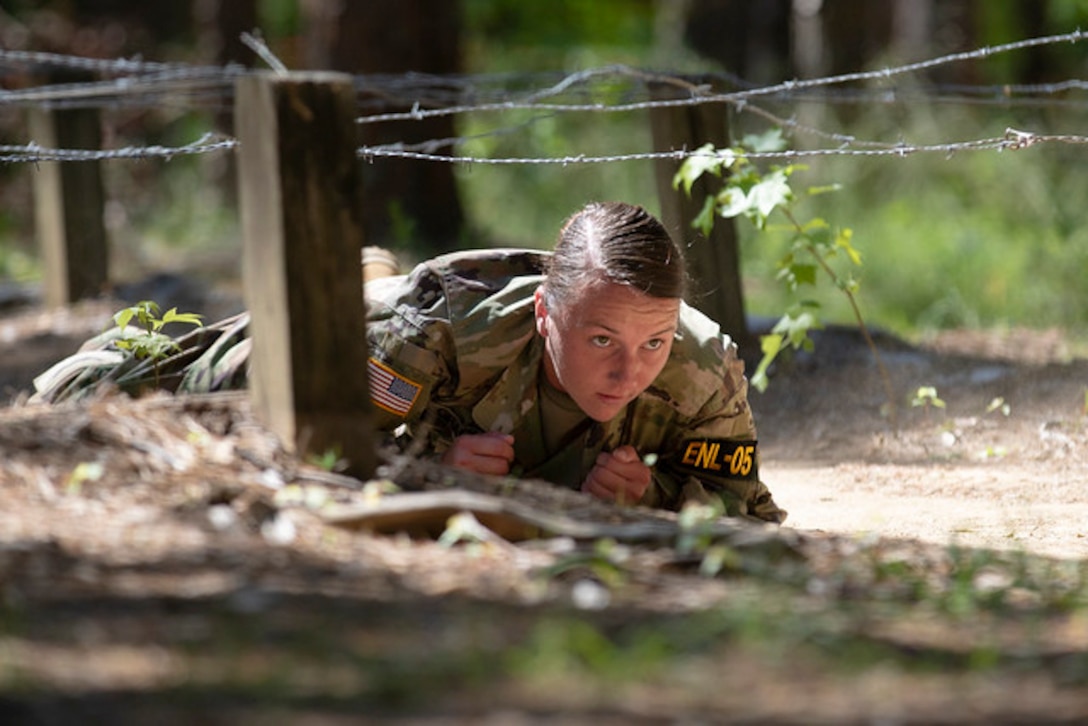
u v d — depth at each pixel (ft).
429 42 73.10
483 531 20.12
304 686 14.51
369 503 20.80
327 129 21.62
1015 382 45.78
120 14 128.67
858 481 36.19
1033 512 31.60
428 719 13.80
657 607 17.69
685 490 27.66
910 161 79.10
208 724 13.47
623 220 24.95
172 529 19.54
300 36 113.09
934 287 67.77
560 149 90.84
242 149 22.57
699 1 96.17
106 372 27.86
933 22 103.30
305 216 21.66
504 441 25.84
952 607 18.72
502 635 16.29
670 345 25.55
